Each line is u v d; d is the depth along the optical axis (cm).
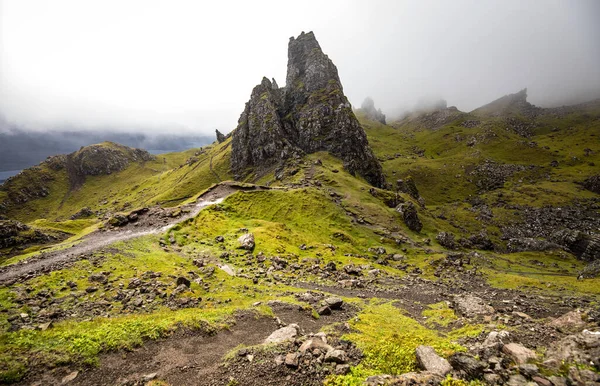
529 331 2022
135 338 1873
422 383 1276
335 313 2997
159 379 1527
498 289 5478
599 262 7550
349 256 7650
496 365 1373
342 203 12488
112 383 1495
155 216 8544
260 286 4272
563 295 4884
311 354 1628
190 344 1928
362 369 1491
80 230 11281
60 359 1573
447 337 2258
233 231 7919
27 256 5488
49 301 3159
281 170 17300
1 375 1407
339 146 18700
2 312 2808
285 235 8231
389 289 4756
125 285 3769
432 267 7644
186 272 4519
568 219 18125
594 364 1284
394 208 13775
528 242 14788
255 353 1689
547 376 1248
